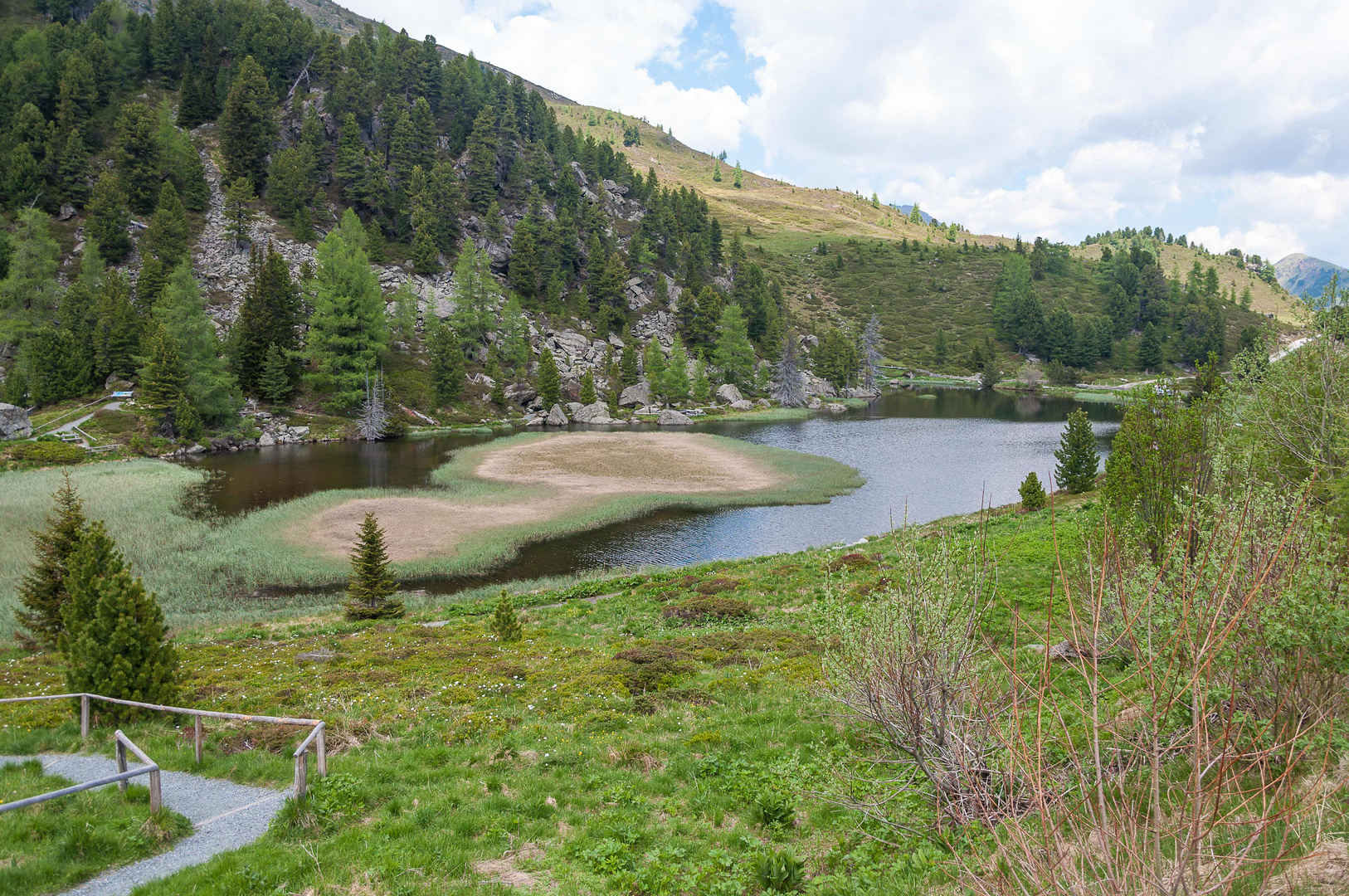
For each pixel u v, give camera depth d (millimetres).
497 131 166250
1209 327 175375
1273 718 5965
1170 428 16094
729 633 22875
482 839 9859
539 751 13633
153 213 117500
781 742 13211
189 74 140375
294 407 94000
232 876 8672
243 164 128250
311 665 21484
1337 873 5297
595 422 110625
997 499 55188
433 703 17016
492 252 141375
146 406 77562
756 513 51844
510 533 45094
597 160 187000
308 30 161375
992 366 161875
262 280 95125
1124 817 5215
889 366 182250
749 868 8438
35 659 23172
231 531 44219
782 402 130875
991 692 8656
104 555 17328
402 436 93062
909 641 8570
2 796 11234
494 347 118188
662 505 53656
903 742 8820
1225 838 6012
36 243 90875
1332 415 14445
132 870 9250
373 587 30000
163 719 15789
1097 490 44625
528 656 21453
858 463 71625
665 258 171125
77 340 85812
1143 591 7828
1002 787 7367
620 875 8422
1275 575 7449
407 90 166625
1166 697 6277
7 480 56750
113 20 154750
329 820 10555
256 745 14211
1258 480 10188
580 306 141750
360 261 100250
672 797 11109
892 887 7371
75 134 113500
